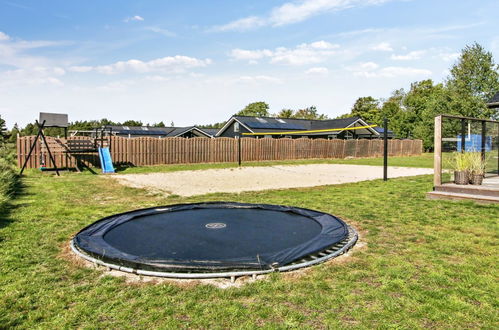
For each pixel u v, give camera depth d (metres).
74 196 6.72
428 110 27.12
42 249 3.35
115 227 3.90
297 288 2.42
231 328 1.90
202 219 4.30
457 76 24.00
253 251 3.02
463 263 2.90
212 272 2.61
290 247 3.12
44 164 12.48
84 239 3.39
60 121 13.16
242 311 2.09
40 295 2.33
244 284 2.49
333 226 3.88
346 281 2.54
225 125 25.86
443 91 25.14
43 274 2.71
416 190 7.24
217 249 3.07
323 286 2.45
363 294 2.33
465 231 3.93
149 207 5.33
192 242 3.30
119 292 2.38
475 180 6.50
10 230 4.05
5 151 13.22
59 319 2.01
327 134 25.55
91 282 2.56
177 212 4.75
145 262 2.71
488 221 4.36
